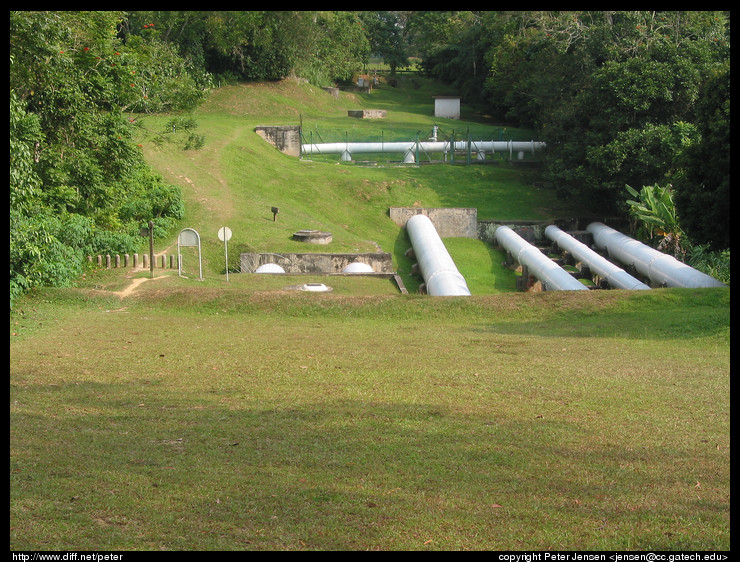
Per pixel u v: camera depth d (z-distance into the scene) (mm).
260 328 17344
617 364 12906
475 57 77688
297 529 5594
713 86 25641
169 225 32875
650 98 39656
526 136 58531
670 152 38125
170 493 6238
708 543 5441
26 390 10000
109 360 12484
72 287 21719
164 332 16188
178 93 38375
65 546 5266
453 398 9805
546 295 20766
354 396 9836
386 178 46781
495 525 5715
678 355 14141
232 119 57969
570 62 44594
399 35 91375
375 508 5977
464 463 7070
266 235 33812
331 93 73062
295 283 26391
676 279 28703
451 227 41750
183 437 7832
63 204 26109
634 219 40000
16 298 19109
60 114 27203
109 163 29188
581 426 8461
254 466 6930
